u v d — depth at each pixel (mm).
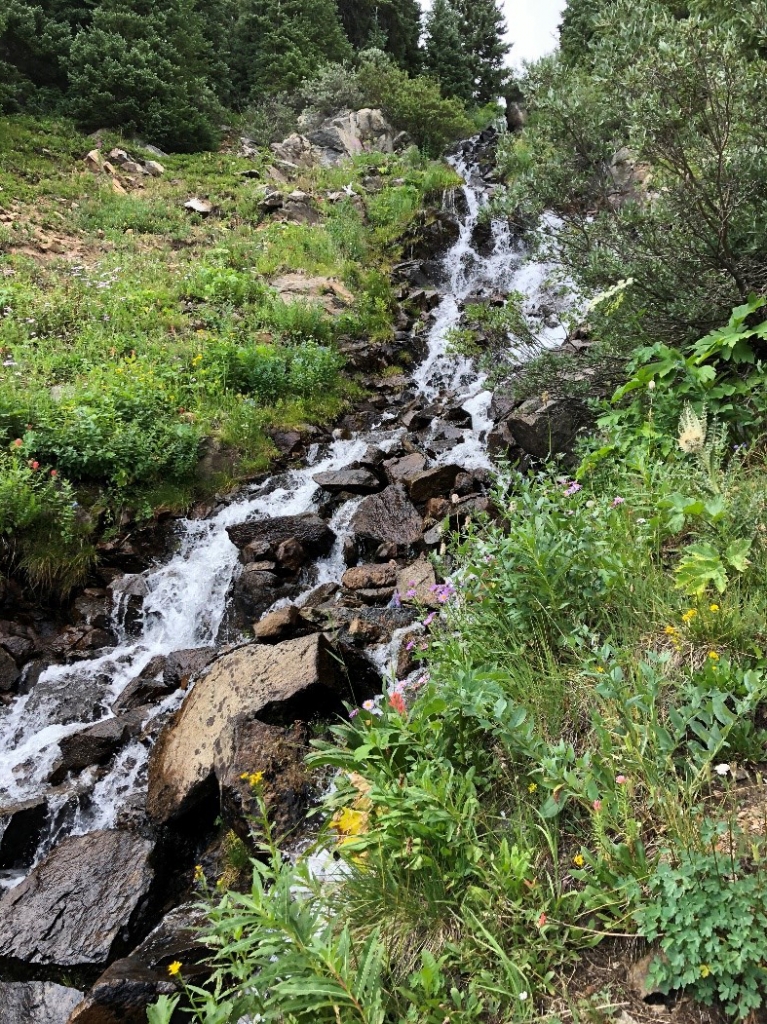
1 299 9672
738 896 1790
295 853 3484
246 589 6234
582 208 6074
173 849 3953
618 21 5027
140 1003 2863
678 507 3260
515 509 3797
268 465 8094
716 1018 1716
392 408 9680
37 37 16828
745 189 4848
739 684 2451
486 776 2609
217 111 19359
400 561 6164
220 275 11500
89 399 7727
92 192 14156
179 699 5254
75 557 6559
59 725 5301
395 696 2760
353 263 13148
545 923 1962
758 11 4801
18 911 3590
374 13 28125
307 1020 1888
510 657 3064
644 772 2240
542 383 6234
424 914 2193
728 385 4438
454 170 19766
